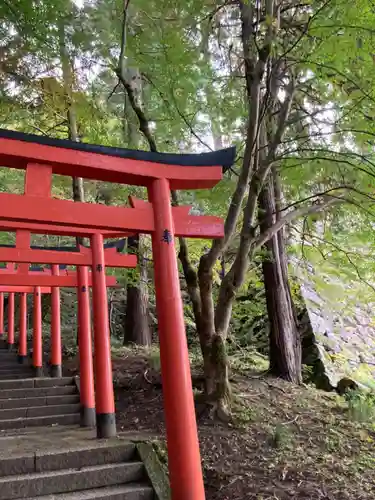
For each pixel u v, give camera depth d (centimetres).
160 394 780
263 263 890
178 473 324
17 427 777
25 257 695
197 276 718
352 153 557
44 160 351
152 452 547
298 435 592
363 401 684
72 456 526
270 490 460
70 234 669
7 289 1216
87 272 797
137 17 641
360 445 567
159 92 679
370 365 997
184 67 631
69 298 1619
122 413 727
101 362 634
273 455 532
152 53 638
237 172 741
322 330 1016
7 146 341
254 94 595
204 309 687
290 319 864
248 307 1134
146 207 382
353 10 489
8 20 590
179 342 352
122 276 1095
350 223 801
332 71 529
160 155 389
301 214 699
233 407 648
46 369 1143
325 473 489
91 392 769
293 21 634
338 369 916
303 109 677
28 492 471
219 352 666
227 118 689
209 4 621
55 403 881
